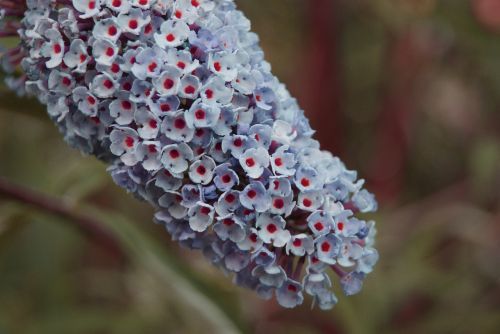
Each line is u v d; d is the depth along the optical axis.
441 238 0.75
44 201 0.58
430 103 0.83
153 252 0.57
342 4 0.77
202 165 0.46
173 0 0.46
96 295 0.76
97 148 0.48
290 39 0.80
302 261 0.46
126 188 0.47
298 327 0.68
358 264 0.46
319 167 0.46
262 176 0.46
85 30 0.47
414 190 0.87
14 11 0.49
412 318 0.72
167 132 0.45
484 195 0.77
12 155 0.79
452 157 0.87
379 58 0.83
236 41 0.47
